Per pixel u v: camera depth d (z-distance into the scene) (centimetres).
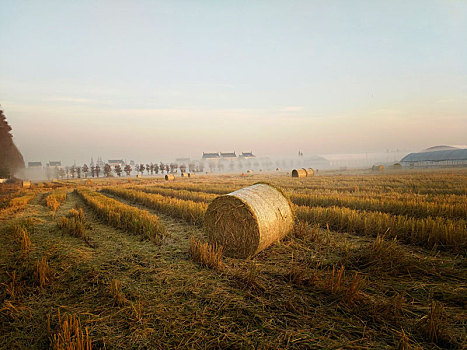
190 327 372
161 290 477
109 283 505
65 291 483
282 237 731
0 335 365
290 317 389
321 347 326
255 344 334
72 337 337
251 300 436
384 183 2267
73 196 2428
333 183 2452
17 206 1633
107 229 950
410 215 994
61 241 791
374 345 328
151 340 348
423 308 398
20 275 531
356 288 420
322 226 894
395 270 517
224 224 688
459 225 683
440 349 318
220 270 555
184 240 791
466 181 2209
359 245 688
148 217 955
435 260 566
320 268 554
